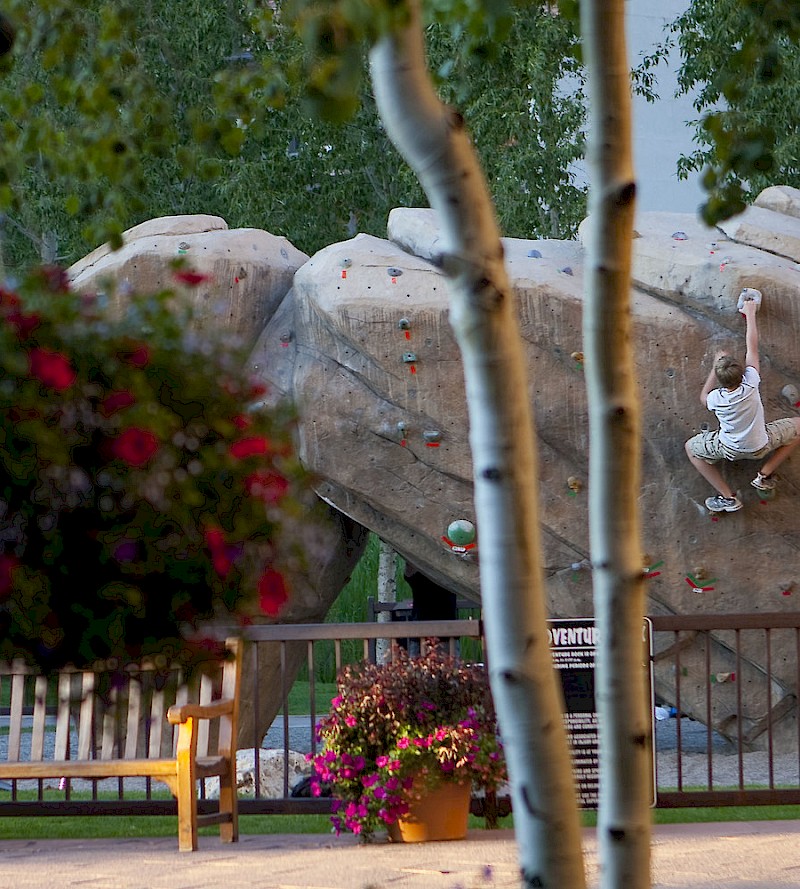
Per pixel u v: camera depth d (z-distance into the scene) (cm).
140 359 646
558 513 2677
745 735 2723
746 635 2677
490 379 625
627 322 651
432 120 623
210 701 1591
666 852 1421
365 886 1245
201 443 653
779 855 1390
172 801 1658
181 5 4362
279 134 4641
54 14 956
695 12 4578
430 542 2750
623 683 650
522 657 623
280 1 691
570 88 5112
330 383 2700
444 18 924
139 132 977
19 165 1009
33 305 652
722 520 2650
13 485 612
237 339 695
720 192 853
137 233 2870
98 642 622
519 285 2666
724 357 2520
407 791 1488
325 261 2762
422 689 1524
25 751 3167
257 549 655
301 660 3044
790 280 2628
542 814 622
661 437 2662
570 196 4544
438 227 2850
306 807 1638
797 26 931
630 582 649
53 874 1350
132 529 617
